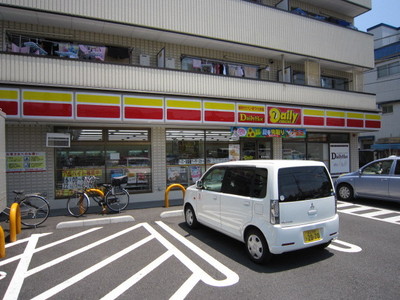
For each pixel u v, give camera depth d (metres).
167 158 10.02
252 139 11.77
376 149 22.81
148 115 8.33
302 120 11.27
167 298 3.35
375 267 4.16
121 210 8.25
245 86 10.38
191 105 8.99
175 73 9.12
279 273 4.00
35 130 8.29
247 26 10.86
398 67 23.00
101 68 8.06
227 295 3.40
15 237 5.62
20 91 6.95
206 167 10.68
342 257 4.57
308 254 4.72
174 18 9.45
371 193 8.62
